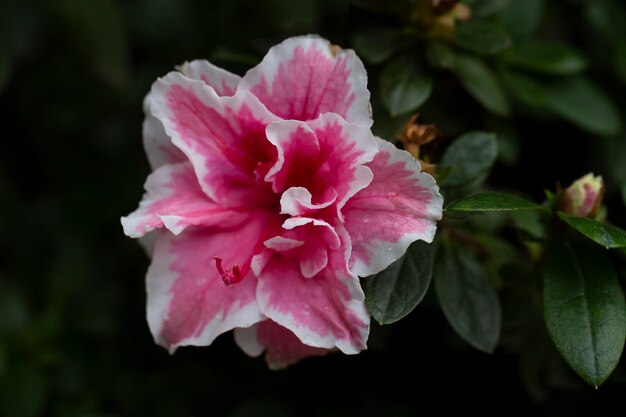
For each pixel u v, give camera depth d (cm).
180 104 32
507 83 38
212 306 32
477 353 39
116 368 42
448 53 36
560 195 34
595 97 39
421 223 31
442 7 35
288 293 32
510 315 36
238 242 33
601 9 40
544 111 39
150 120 33
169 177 33
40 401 41
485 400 40
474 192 34
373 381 40
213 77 33
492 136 34
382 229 31
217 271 33
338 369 41
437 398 40
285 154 32
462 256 35
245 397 42
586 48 40
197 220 32
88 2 42
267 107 32
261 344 33
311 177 32
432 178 31
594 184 34
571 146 40
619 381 36
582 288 33
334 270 31
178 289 33
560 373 37
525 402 39
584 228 32
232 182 33
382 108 35
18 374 41
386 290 32
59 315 42
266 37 39
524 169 40
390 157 31
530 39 39
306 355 33
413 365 40
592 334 32
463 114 38
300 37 32
